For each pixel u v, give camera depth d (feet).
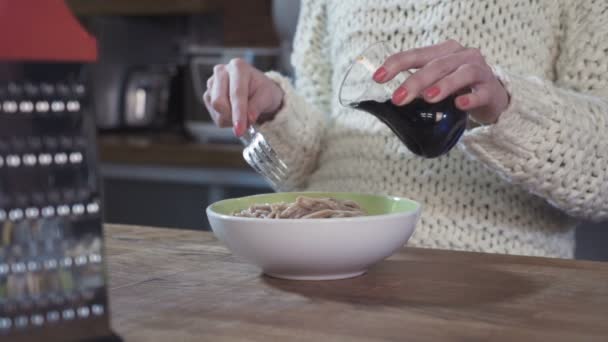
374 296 2.68
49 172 2.00
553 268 3.04
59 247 2.03
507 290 2.73
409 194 4.29
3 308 1.97
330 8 4.86
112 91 11.38
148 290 2.79
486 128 3.49
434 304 2.57
